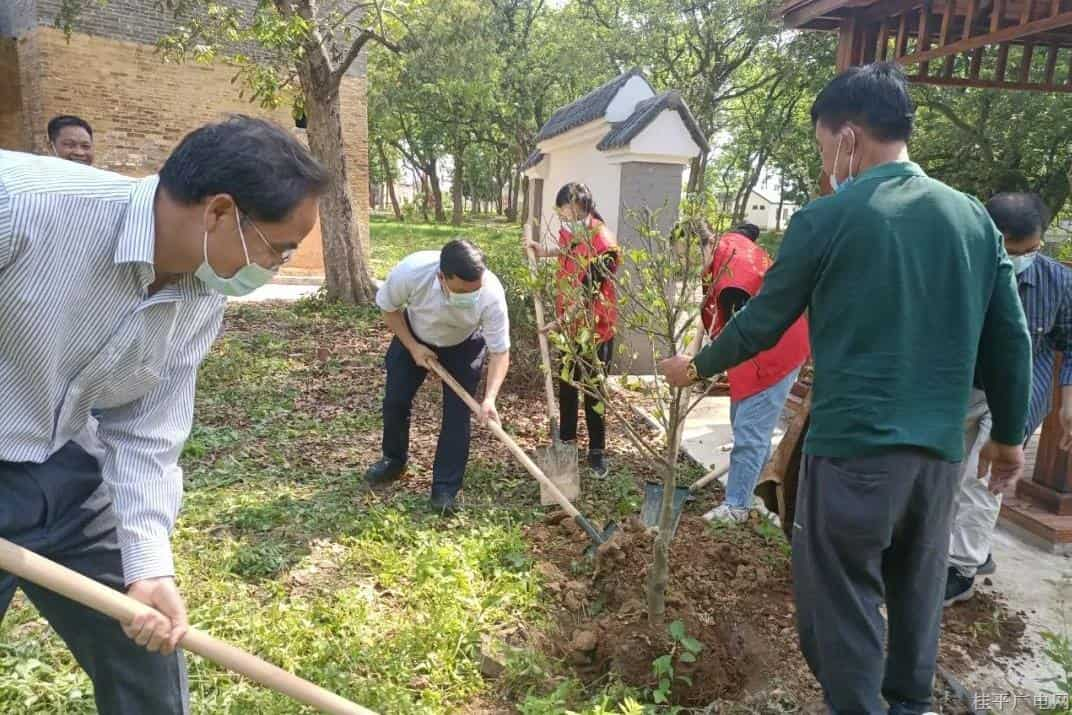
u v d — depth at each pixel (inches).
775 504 126.3
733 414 158.2
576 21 1023.0
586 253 129.1
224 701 97.9
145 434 71.6
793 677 109.6
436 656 109.8
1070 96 643.5
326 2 442.9
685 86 1036.5
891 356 82.9
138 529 69.1
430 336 158.1
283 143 60.6
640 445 116.6
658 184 263.1
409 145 1685.5
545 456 166.6
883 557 94.3
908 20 216.5
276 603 120.8
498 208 1923.0
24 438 65.4
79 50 450.3
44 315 59.1
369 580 131.9
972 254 84.7
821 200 88.4
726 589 129.8
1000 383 90.6
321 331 351.9
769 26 875.4
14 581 69.8
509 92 1050.1
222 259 62.0
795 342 149.3
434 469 164.2
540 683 105.8
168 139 490.0
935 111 754.2
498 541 143.8
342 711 72.6
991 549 151.9
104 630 72.1
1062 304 123.7
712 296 136.3
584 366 122.0
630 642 111.0
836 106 89.8
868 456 84.0
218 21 373.1
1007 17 185.5
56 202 57.4
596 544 140.1
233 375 264.7
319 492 170.1
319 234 543.5
